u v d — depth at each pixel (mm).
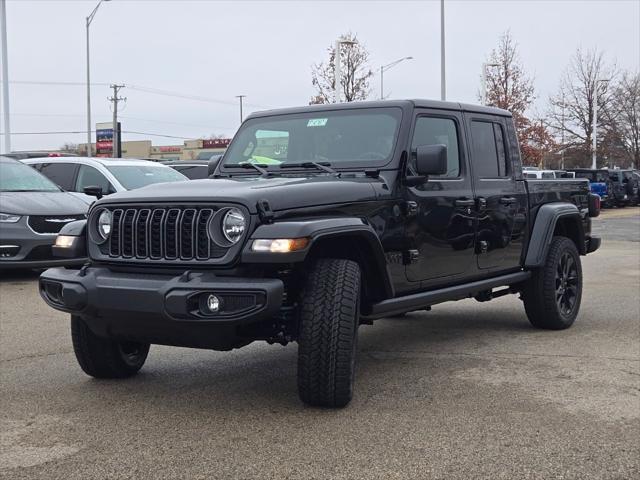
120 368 5480
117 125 47438
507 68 37594
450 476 3758
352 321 4574
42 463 3941
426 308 6406
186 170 16641
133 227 4605
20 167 11281
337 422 4543
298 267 4730
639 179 39062
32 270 11578
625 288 10367
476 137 6461
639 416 4699
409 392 5199
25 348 6613
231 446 4156
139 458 3996
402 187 5426
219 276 4352
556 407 4867
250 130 6211
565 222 7758
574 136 47812
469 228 6148
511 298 9648
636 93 48625
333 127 5797
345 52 32781
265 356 6359
